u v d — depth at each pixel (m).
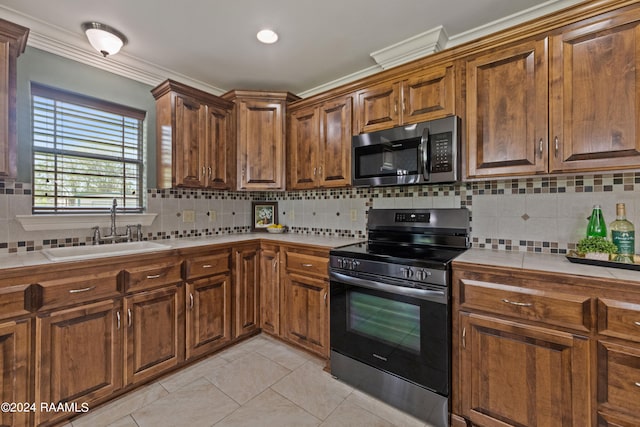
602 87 1.35
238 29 1.91
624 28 1.30
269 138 2.63
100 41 1.87
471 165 1.71
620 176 1.58
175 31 1.93
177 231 2.58
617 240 1.48
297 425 1.57
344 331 1.92
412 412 1.64
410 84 1.93
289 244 2.34
